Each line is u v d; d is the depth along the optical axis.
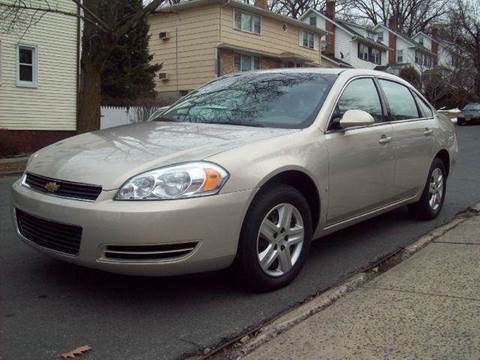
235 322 3.43
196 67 28.91
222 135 4.03
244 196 3.56
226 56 28.67
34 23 15.15
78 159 3.74
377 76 5.39
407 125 5.47
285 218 3.94
